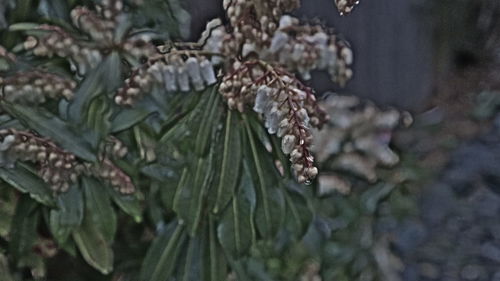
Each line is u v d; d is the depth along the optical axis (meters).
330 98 3.74
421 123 6.76
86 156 1.76
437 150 6.30
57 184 1.75
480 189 5.63
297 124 1.61
